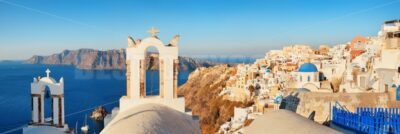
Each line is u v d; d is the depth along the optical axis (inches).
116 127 603.2
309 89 3061.0
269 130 608.7
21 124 4210.1
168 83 910.4
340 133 514.0
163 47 904.9
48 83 1254.3
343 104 1386.6
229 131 3245.6
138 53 899.4
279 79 4478.3
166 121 685.3
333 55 5344.5
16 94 7657.5
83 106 6993.1
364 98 1419.8
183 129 739.4
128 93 902.4
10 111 5393.7
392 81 2185.0
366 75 2586.1
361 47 4483.3
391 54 2349.9
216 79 7411.4
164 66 906.7
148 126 585.6
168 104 904.9
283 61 5979.3
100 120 5349.4
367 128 1043.9
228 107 4948.3
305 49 6756.9
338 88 3132.4
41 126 1253.7
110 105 7062.0
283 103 1664.6
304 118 642.8
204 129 5147.6
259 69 5634.8
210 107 5639.8
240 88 4997.5
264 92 4338.1
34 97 1251.8
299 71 3353.8
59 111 1246.3
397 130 1016.9
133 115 690.2
